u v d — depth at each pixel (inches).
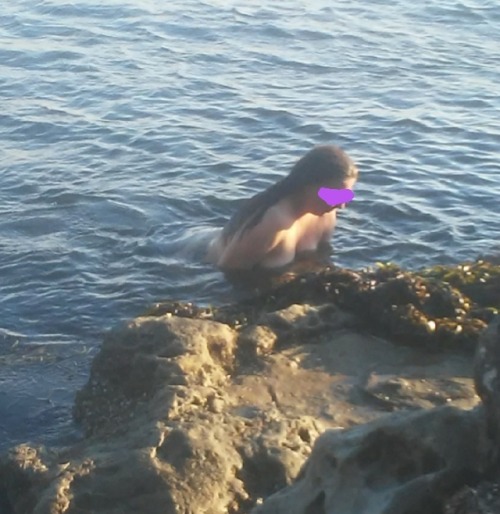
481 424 114.3
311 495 119.4
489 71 329.1
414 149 265.9
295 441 144.3
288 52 345.4
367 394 154.2
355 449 118.8
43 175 250.4
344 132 276.2
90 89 308.2
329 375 158.2
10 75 321.1
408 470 116.7
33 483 143.4
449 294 168.6
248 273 208.8
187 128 277.4
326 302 172.9
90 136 273.6
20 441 162.4
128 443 144.2
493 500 107.7
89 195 239.8
